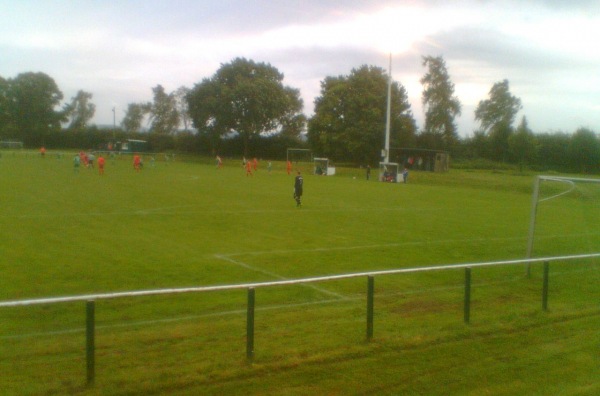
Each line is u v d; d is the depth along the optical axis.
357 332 8.27
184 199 32.81
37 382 6.00
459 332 8.42
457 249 19.30
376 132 76.44
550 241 21.98
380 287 12.56
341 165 82.44
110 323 8.91
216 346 7.43
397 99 78.19
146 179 48.81
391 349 7.59
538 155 77.25
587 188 23.72
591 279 13.93
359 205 33.50
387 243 19.97
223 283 13.02
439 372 6.90
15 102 117.88
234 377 6.43
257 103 91.12
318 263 15.94
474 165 79.81
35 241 17.59
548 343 8.20
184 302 10.62
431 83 95.00
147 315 9.59
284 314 9.37
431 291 11.88
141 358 6.88
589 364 7.39
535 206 15.37
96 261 14.92
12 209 25.44
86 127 128.25
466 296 9.04
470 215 30.58
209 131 95.00
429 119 95.12
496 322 9.11
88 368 6.00
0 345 7.24
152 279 13.14
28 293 11.38
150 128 137.50
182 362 6.79
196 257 16.23
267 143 97.25
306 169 76.88
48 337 7.75
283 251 17.72
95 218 23.48
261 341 7.71
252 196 36.25
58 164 66.81
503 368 7.14
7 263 14.16
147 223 22.77
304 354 7.20
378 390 6.30
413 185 56.16
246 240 19.67
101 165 53.25
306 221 25.27
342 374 6.68
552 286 13.00
